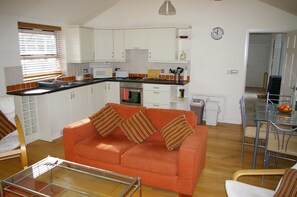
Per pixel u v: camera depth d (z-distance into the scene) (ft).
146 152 8.93
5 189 7.64
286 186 6.02
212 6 16.48
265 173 6.97
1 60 12.68
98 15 18.83
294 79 13.94
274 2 14.10
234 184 6.86
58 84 15.26
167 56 16.99
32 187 7.79
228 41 16.63
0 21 12.43
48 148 12.99
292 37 14.69
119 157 8.96
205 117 18.07
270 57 32.55
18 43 13.50
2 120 10.46
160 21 17.81
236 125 17.12
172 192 8.98
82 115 16.24
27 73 14.92
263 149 12.81
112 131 10.71
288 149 9.09
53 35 16.56
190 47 17.51
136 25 18.43
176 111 10.28
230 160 11.55
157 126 10.27
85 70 19.16
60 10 15.08
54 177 8.55
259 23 15.85
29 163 11.28
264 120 9.72
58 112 14.21
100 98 17.99
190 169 7.89
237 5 16.01
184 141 8.59
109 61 18.83
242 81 16.88
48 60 16.39
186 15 17.17
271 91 26.00
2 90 12.82
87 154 9.46
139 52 18.98
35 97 13.80
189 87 18.15
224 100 17.49
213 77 17.44
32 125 14.06
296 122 9.25
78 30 16.67
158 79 18.16
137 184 7.59
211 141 14.02
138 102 17.62
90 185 8.23
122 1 18.33
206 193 8.90
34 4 13.17
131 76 19.66
